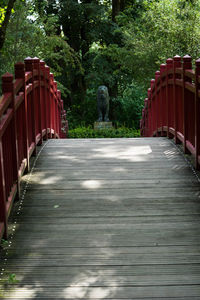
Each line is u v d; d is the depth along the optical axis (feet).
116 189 16.98
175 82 23.47
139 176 18.35
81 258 12.00
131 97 77.71
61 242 12.93
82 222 14.23
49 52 55.67
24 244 12.85
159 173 18.70
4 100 13.92
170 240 12.93
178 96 23.22
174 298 10.14
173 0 50.19
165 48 51.39
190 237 13.10
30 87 20.57
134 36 60.29
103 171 19.07
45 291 10.52
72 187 17.22
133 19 67.97
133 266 11.55
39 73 23.80
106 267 11.52
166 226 13.85
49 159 21.15
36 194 16.60
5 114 14.37
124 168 19.42
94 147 23.59
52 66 73.82
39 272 11.35
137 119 77.41
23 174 18.90
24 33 48.24
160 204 15.55
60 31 80.23
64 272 11.32
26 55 48.03
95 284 10.77
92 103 81.92
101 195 16.42
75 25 77.61
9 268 11.57
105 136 60.08
